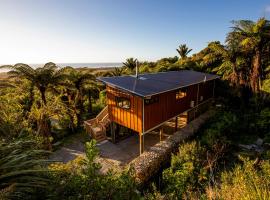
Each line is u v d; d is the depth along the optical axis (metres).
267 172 5.64
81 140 16.20
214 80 21.31
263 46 17.45
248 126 15.09
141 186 9.38
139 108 12.20
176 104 15.15
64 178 3.96
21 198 3.02
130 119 13.10
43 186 3.11
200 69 25.52
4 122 5.55
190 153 10.26
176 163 9.84
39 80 15.00
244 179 4.88
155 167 10.65
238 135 14.32
